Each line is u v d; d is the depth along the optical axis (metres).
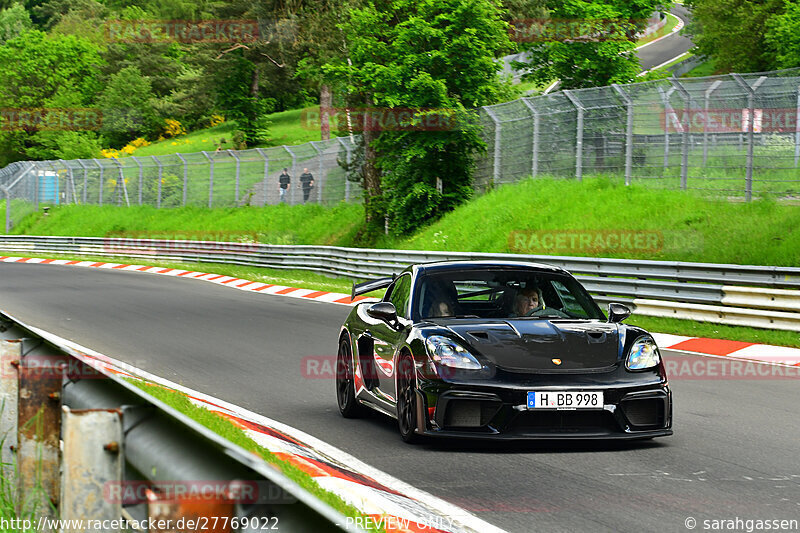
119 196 105.62
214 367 24.02
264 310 40.50
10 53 170.75
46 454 7.43
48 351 8.27
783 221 40.03
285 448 13.73
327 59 106.19
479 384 13.63
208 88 161.25
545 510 10.51
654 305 32.88
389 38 63.09
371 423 16.75
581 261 36.41
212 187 95.12
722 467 12.88
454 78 60.59
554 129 55.16
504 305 16.03
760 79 44.00
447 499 11.03
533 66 78.56
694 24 119.12
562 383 13.63
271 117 189.12
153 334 31.45
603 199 49.47
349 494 10.82
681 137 47.41
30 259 87.50
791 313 28.39
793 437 15.24
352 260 55.09
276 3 145.12
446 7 60.44
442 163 61.94
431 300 16.00
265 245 66.62
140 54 185.00
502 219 53.09
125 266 77.00
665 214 45.34
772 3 103.25
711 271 31.56
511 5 104.06
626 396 13.78
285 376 22.61
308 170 84.44
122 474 5.61
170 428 5.28
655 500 10.98
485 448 14.23
